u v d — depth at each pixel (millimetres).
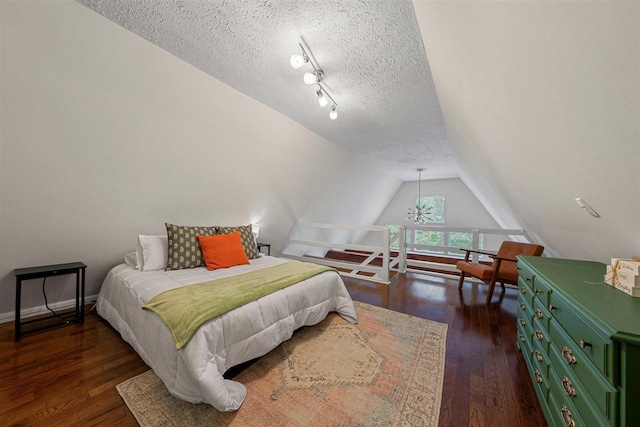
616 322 714
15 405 1222
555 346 1087
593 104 710
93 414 1186
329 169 4195
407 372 1545
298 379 1477
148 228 2662
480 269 2959
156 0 1285
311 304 2021
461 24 940
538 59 762
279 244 4926
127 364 1575
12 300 2123
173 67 1799
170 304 1453
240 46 1633
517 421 1174
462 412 1230
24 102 1479
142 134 2033
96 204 2139
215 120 2346
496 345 1875
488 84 1139
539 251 2652
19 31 1292
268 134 2857
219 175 2863
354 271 4055
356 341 1927
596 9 513
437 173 5836
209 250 2422
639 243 1084
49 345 1788
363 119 2773
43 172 1747
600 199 1044
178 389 1223
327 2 1273
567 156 1015
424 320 2330
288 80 2037
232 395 1252
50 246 2109
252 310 1535
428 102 2328
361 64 1780
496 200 3463
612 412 666
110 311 2057
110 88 1700
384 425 1158
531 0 604
